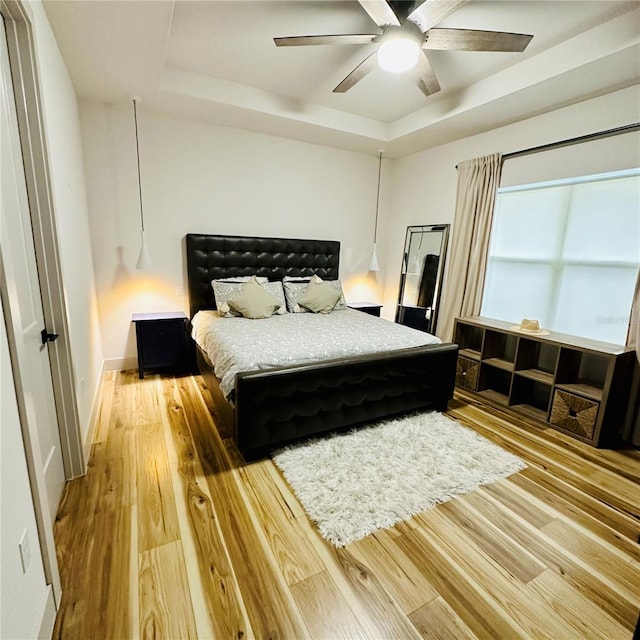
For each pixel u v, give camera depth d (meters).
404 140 4.07
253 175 4.10
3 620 0.91
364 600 1.39
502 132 3.53
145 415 2.84
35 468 1.16
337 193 4.69
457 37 2.02
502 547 1.66
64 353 1.88
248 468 2.19
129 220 3.60
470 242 3.82
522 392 3.20
